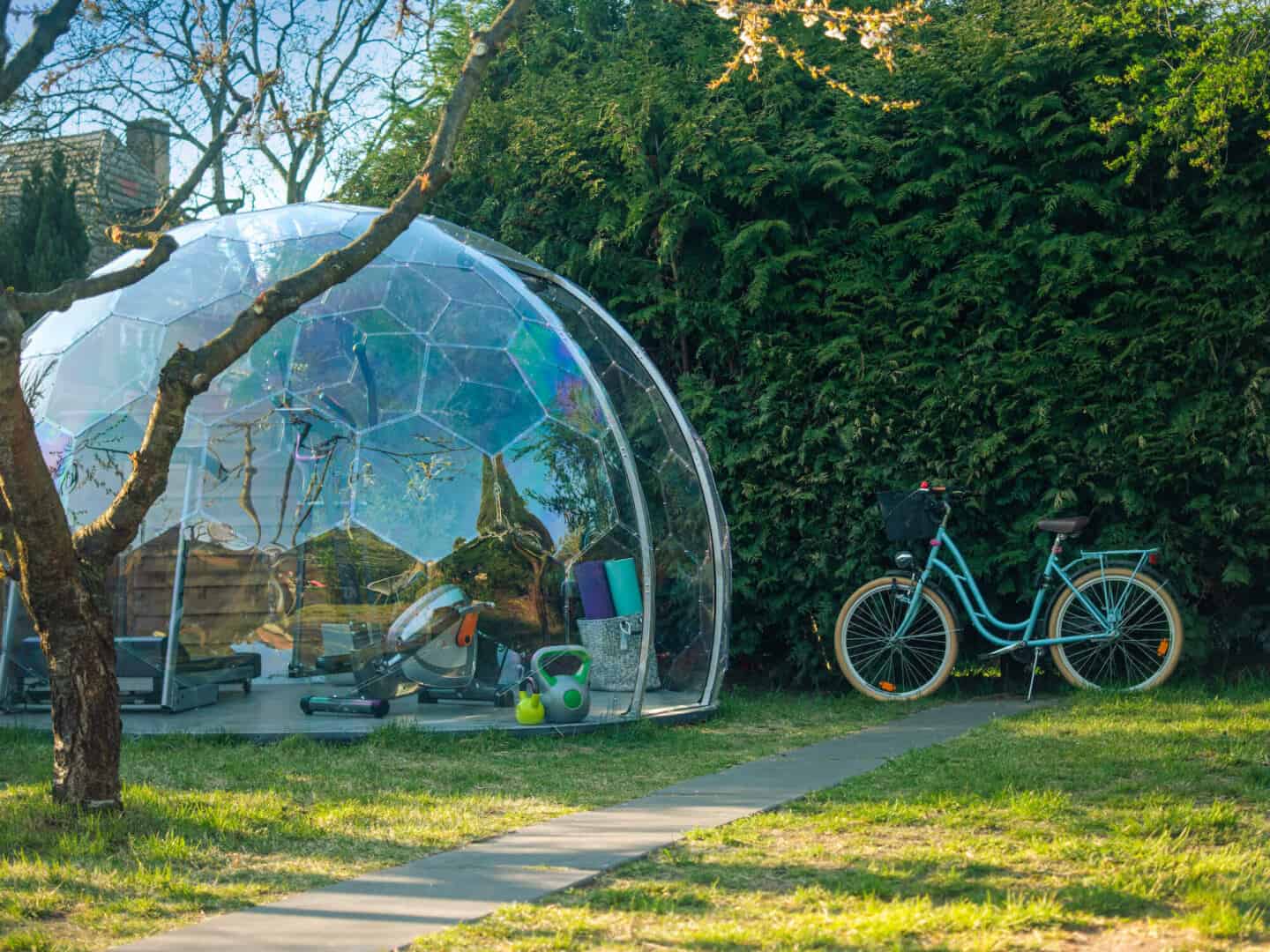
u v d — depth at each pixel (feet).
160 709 25.23
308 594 26.14
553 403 26.05
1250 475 28.22
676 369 32.99
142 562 25.93
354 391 26.17
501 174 33.32
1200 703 25.75
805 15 18.66
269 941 11.62
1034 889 13.00
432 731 23.41
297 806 17.72
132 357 26.53
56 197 45.52
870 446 30.14
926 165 31.17
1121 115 28.66
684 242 31.83
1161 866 13.78
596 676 25.36
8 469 15.64
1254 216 28.27
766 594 30.99
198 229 28.40
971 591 30.25
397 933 11.83
